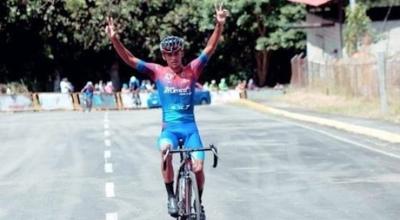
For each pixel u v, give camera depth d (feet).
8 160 133.08
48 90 451.53
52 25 435.53
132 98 377.30
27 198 90.43
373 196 85.66
